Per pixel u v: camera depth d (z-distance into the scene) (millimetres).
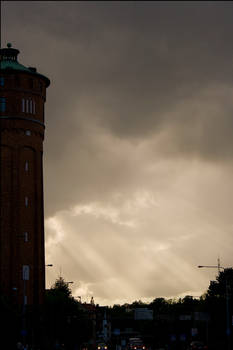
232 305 133125
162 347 182000
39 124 109438
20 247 103688
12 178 105000
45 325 107062
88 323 178125
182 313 176625
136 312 142375
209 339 139375
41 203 108938
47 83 113688
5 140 105688
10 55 110562
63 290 157500
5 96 106625
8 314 91188
